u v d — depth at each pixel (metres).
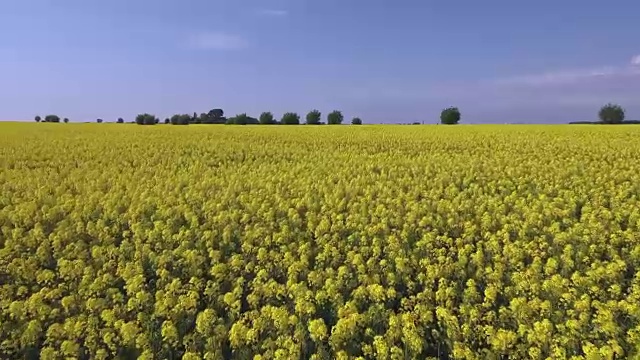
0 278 8.01
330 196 12.36
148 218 11.29
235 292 6.83
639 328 5.49
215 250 8.90
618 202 11.90
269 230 10.04
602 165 17.25
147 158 20.97
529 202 12.44
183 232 9.62
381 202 12.34
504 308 6.22
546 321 5.55
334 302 6.62
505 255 8.25
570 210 11.39
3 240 10.02
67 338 5.80
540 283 7.14
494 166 17.91
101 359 5.48
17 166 18.67
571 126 42.72
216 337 5.73
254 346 5.65
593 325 5.94
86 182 15.04
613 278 7.22
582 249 8.48
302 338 5.68
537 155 21.50
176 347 5.89
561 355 5.16
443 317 6.05
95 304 6.38
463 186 15.13
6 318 6.64
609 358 5.02
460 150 24.77
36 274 7.55
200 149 24.64
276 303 6.94
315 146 26.88
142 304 6.63
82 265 7.69
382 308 6.34
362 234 9.51
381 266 7.98
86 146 25.39
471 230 9.62
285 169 17.84
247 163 20.55
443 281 7.09
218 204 11.61
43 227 10.52
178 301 6.52
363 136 33.03
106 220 10.97
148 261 8.48
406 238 9.37
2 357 5.76
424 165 18.69
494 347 5.41
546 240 9.45
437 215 10.82
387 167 18.03
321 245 9.00
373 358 5.63
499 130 37.41
